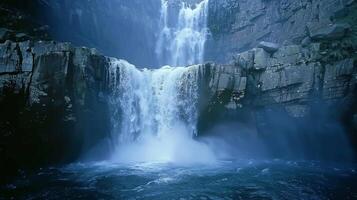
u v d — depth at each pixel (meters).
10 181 12.42
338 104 16.73
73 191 11.11
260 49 18.98
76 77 15.41
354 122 16.66
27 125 14.21
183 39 28.78
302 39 21.28
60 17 21.16
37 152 14.92
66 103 14.93
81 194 10.76
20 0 17.94
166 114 18.75
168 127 18.67
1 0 17.14
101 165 15.65
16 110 13.95
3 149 13.59
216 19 27.80
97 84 16.48
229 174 13.81
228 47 27.19
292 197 10.52
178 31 29.16
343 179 13.02
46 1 19.78
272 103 18.48
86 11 23.11
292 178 13.12
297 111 17.59
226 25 27.45
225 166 15.84
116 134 17.52
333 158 18.45
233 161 17.59
